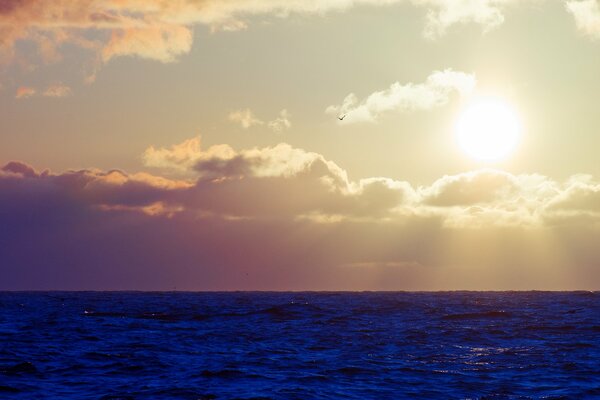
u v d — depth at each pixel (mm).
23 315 118812
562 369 50375
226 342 69188
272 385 44344
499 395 41344
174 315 115250
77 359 55125
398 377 47312
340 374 48531
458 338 72438
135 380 46094
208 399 40188
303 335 76688
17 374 47875
